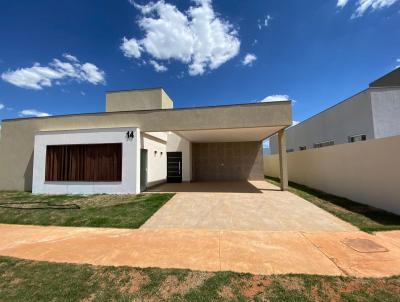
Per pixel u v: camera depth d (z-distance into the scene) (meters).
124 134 10.86
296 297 2.76
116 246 4.70
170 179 16.66
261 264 3.73
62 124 12.20
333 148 10.03
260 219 6.52
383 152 7.03
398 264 3.65
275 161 19.36
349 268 3.53
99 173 10.91
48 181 11.34
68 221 6.68
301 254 4.12
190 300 2.75
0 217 7.24
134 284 3.15
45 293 2.96
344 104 13.55
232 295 2.84
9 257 4.18
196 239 5.05
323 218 6.48
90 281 3.25
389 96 11.11
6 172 13.02
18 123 12.99
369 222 5.96
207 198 9.46
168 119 10.96
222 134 13.42
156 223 6.35
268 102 10.24
